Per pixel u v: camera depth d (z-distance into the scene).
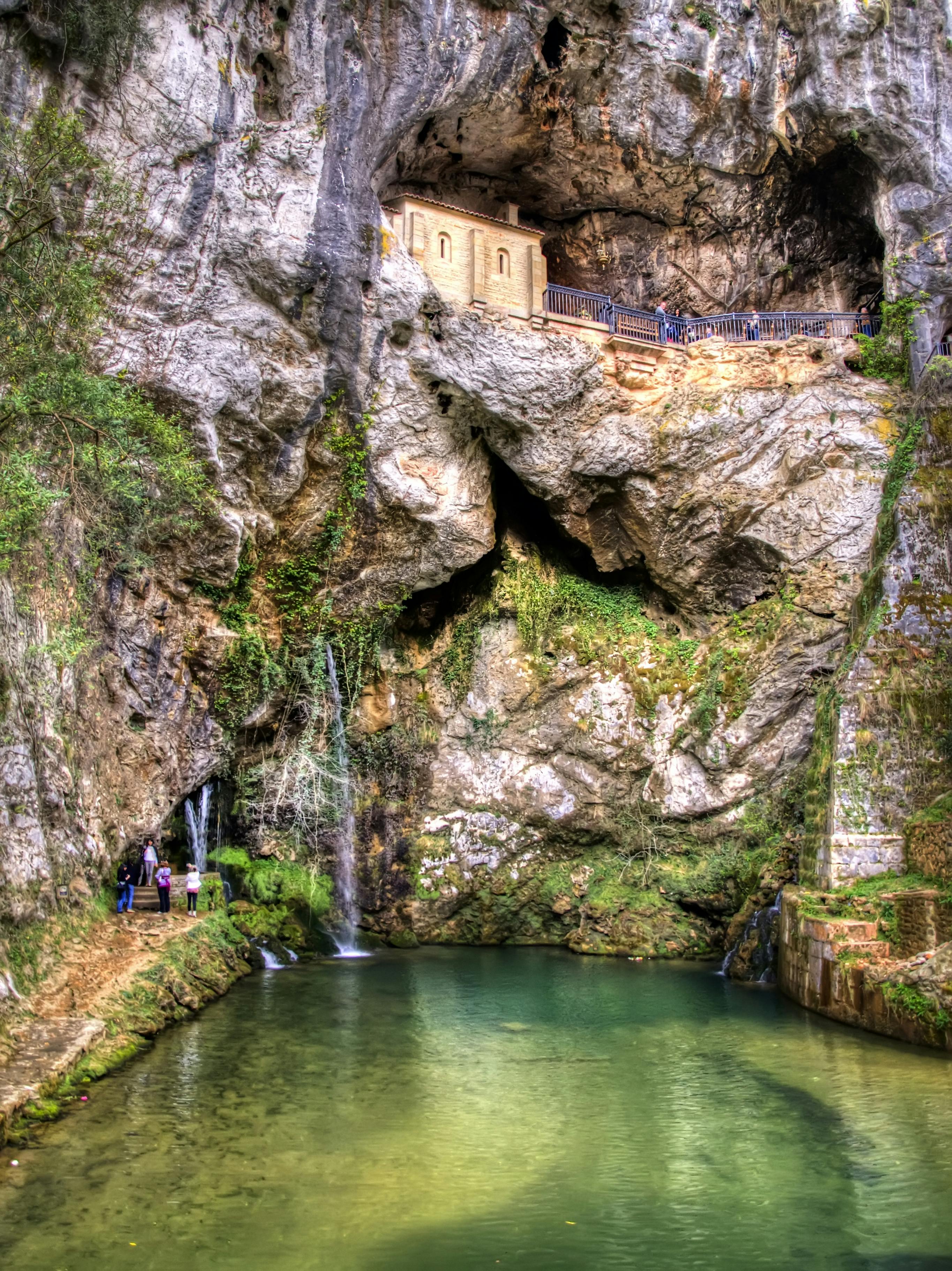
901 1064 13.98
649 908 22.62
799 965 17.48
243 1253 8.63
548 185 24.94
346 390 21.02
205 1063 13.69
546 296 23.81
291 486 21.11
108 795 18.45
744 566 23.64
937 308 23.69
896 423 23.22
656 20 22.47
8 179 13.41
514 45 21.53
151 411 16.69
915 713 18.58
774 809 22.16
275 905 21.88
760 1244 8.98
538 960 21.64
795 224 25.61
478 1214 9.49
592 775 23.84
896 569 19.80
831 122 23.36
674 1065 14.05
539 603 24.34
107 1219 9.13
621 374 23.62
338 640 22.97
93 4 17.69
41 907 14.79
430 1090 12.94
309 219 19.83
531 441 22.70
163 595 20.09
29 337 13.42
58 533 16.89
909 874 17.66
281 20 20.11
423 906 23.58
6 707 14.29
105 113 18.31
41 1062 11.99
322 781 22.92
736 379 23.86
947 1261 8.73
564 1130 11.62
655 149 23.83
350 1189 9.95
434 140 22.97
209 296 19.27
